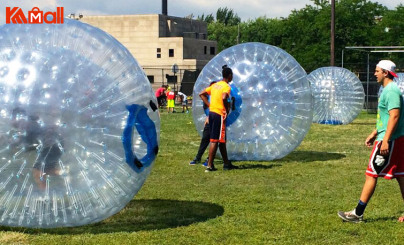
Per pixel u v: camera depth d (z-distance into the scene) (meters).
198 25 76.06
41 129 5.30
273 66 10.49
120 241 5.68
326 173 9.75
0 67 5.42
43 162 5.33
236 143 10.42
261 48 10.78
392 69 6.23
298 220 6.53
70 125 5.36
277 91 10.31
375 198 7.70
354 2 46.81
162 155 12.04
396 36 45.44
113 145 5.57
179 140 15.12
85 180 5.48
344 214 6.48
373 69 32.03
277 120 10.31
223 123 9.80
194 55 68.75
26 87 5.34
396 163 6.25
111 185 5.63
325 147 13.60
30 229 6.05
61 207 5.51
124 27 67.75
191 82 48.78
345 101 20.62
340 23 45.88
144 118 5.88
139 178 5.89
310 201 7.54
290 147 10.58
